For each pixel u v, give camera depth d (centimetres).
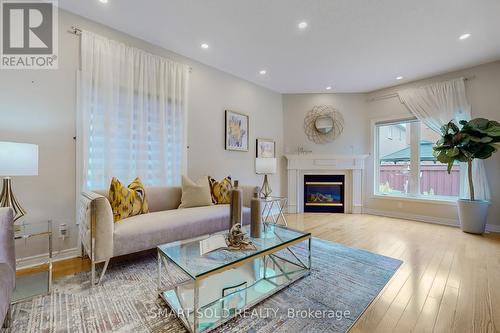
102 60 264
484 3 229
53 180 238
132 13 250
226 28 277
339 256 253
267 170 357
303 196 514
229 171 416
